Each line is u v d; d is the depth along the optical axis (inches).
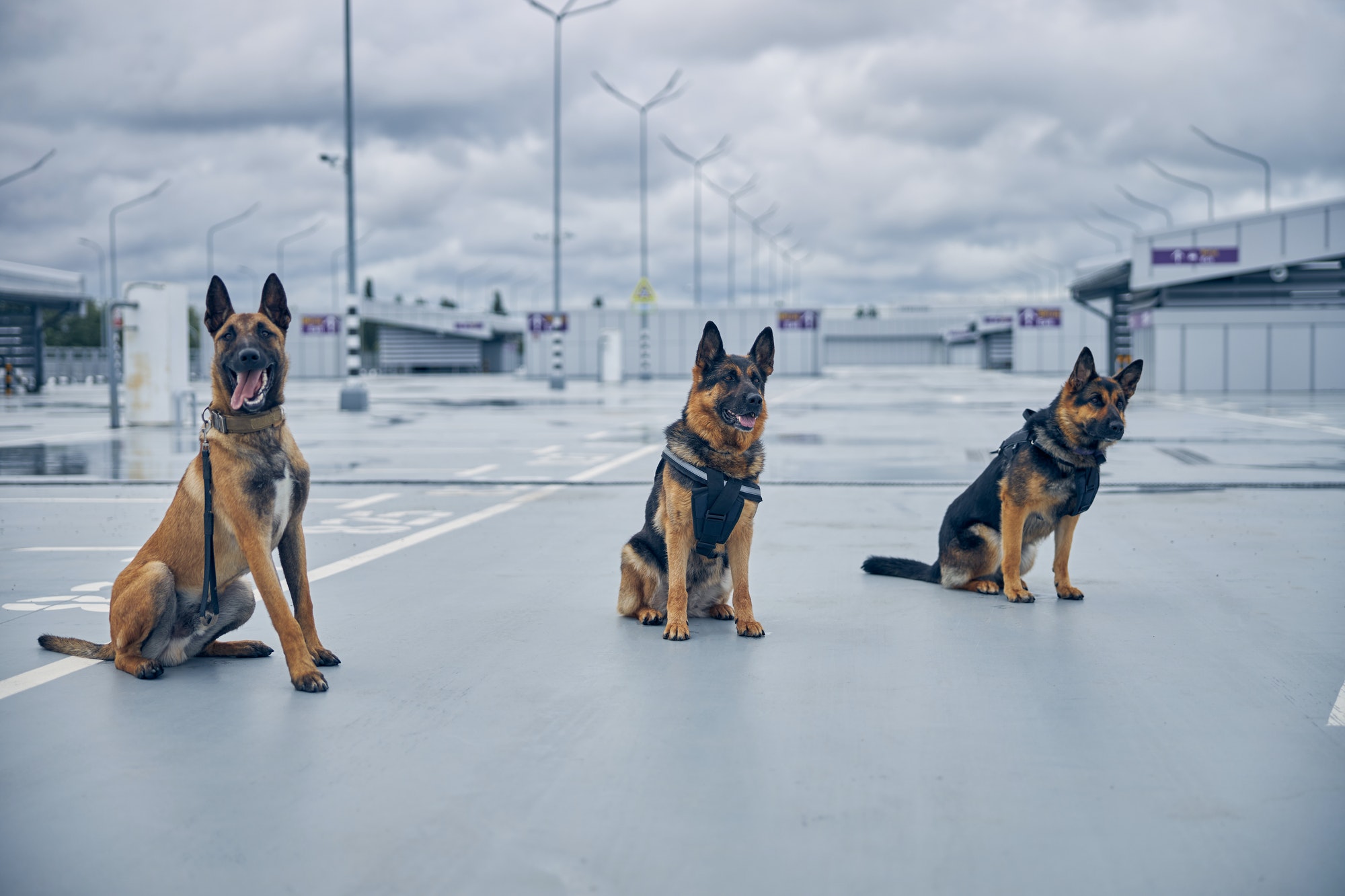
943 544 265.3
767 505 421.4
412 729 156.9
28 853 116.2
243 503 178.7
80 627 226.7
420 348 3464.6
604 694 174.2
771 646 206.8
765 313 2731.3
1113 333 1879.9
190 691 176.9
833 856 114.5
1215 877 110.4
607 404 1306.6
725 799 129.9
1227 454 614.9
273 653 203.0
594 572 285.6
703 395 212.7
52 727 157.9
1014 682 181.0
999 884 108.6
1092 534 344.8
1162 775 137.7
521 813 125.9
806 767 140.6
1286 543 326.0
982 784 134.6
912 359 5167.3
